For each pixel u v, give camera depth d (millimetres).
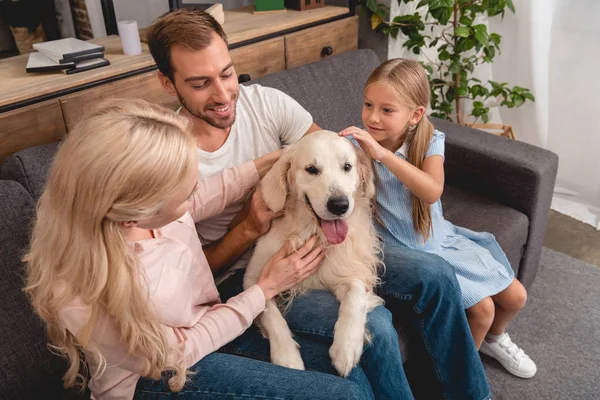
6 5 2754
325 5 2609
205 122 1451
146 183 936
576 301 2191
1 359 1155
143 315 999
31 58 1783
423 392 1625
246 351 1293
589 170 2811
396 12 2596
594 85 2652
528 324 2078
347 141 1399
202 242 1556
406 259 1455
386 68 1527
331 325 1278
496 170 1995
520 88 2689
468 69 2779
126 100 1039
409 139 1607
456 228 1812
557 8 2639
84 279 962
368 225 1514
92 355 1066
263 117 1589
